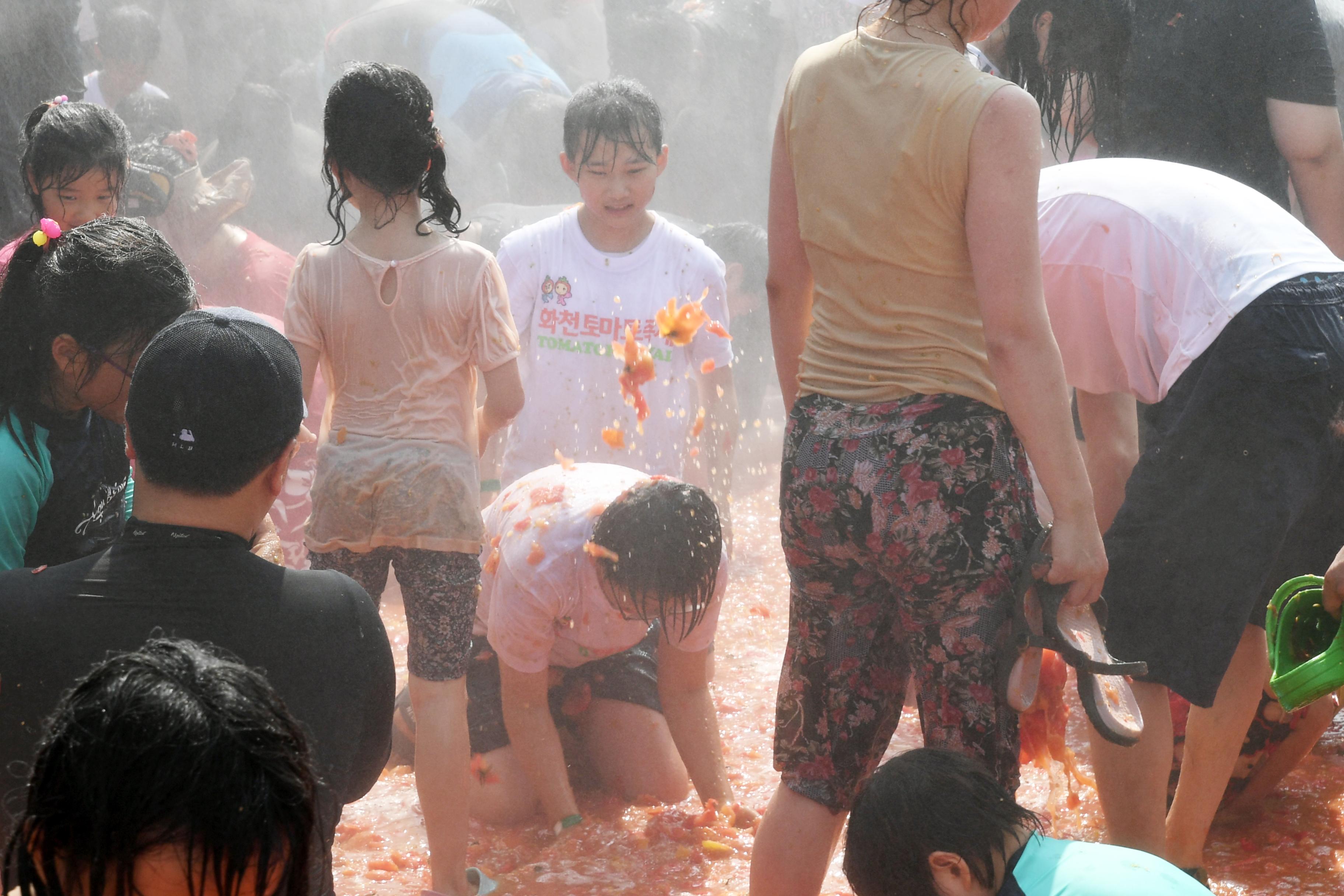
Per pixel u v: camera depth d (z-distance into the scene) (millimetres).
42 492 3305
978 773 3361
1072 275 4523
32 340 3242
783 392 4379
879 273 3596
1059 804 5082
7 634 2537
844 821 3977
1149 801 4277
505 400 4809
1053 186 4652
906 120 3484
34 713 2535
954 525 3498
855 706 3875
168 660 1769
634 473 5371
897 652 3906
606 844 4934
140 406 2660
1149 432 4938
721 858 4777
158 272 3283
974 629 3535
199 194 8094
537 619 4883
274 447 2727
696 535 4727
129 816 1638
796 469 3711
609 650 5328
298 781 1745
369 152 4496
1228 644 4215
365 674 2787
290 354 2822
